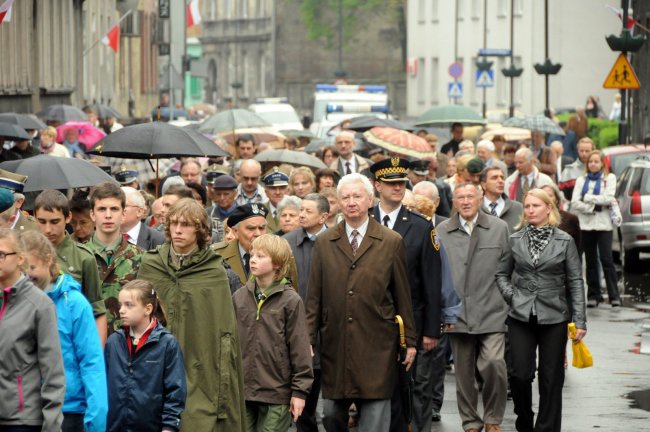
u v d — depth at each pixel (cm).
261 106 12331
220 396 2527
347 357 2811
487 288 3281
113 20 15450
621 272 6406
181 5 16038
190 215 2522
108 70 15062
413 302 3030
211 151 3966
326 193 3731
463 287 3291
